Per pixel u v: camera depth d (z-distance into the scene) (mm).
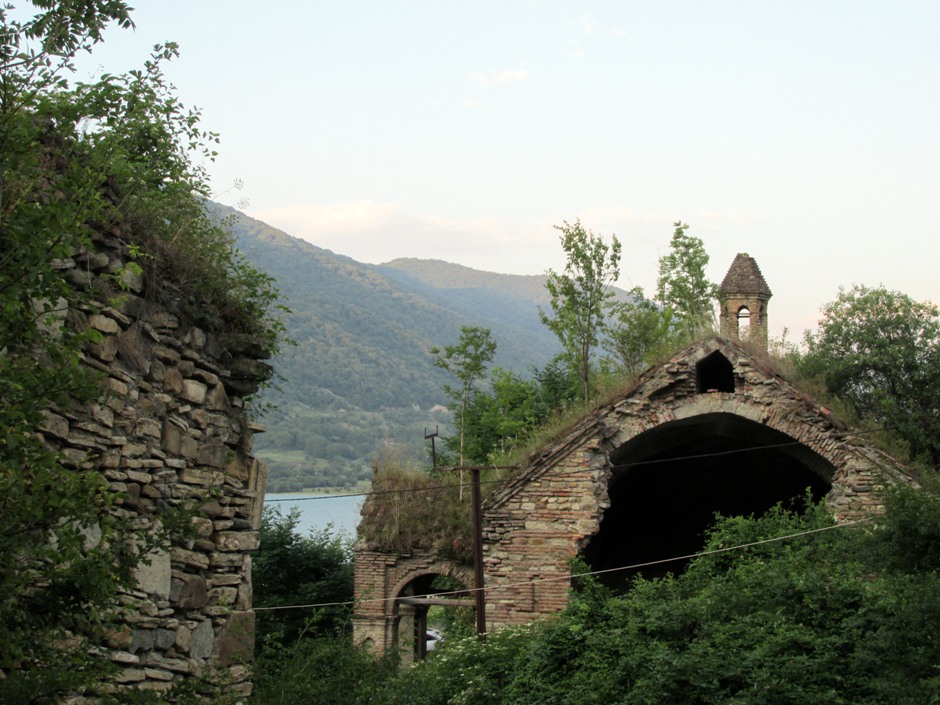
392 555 31188
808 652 17547
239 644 10430
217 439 10508
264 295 11562
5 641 5867
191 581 9938
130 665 9086
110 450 9031
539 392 49438
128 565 6828
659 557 35062
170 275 10125
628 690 18297
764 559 23828
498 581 26922
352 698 13062
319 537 34094
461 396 48062
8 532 6164
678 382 27531
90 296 7801
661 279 51031
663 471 33781
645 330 43188
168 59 10461
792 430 26672
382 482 32406
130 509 9258
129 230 9492
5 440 6293
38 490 6379
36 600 6309
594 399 29391
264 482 11172
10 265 6336
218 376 10656
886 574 16094
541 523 26953
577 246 42719
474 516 26484
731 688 17172
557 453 27188
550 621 22797
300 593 31438
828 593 18859
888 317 38844
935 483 17125
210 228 11547
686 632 19703
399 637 22422
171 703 9422
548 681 19938
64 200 7020
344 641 14547
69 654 6500
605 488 27109
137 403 9422
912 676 14680
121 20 7621
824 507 26406
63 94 9508
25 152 6852
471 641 22516
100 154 9023
